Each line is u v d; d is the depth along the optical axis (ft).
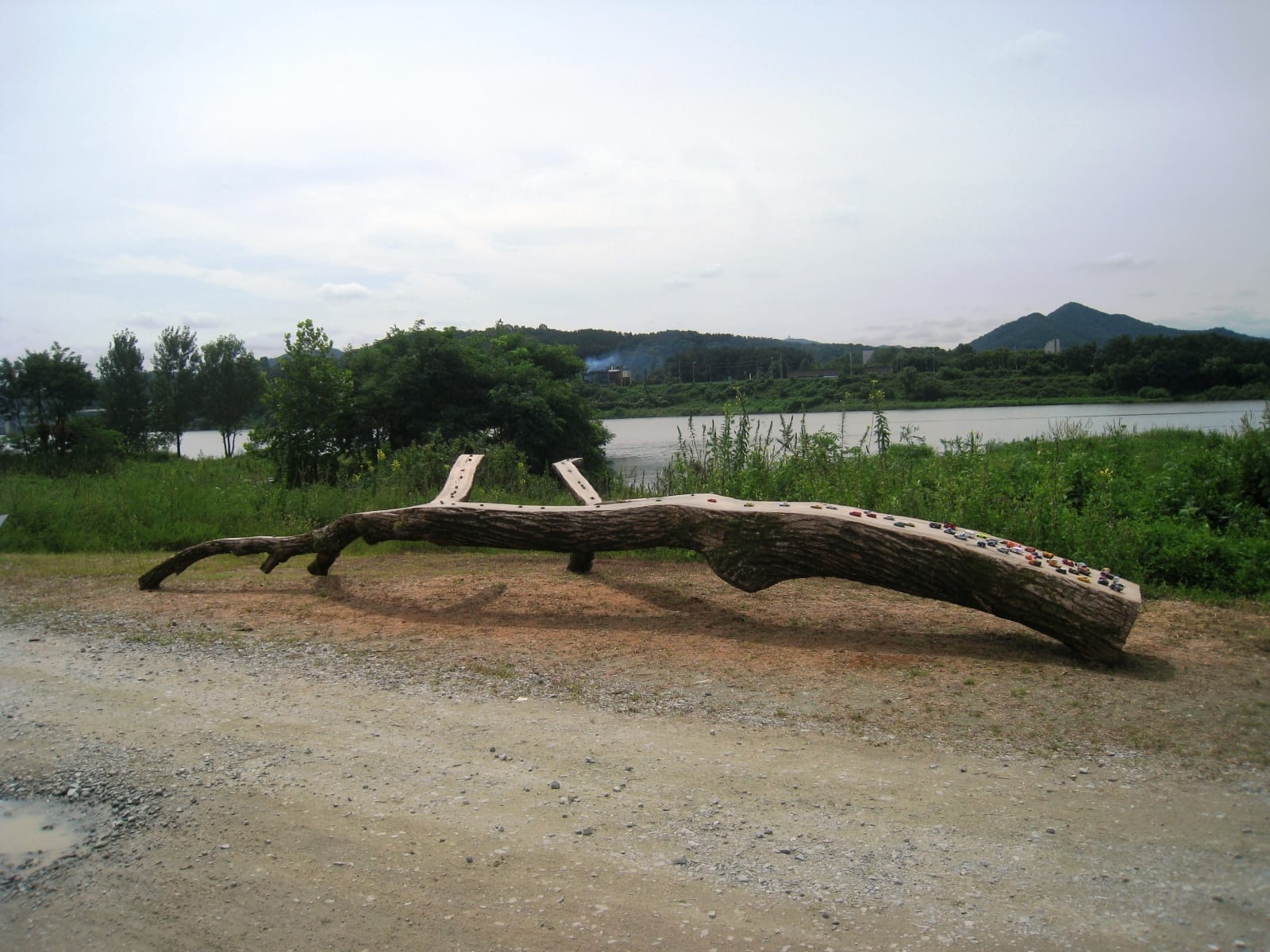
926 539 18.57
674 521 21.08
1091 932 9.12
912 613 22.21
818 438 38.60
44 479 54.08
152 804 12.50
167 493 40.96
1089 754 13.24
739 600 23.94
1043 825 11.23
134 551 34.99
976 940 9.04
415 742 14.38
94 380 101.76
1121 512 30.09
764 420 53.42
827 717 14.96
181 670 18.53
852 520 19.29
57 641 21.08
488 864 10.69
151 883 10.59
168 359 150.10
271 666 18.66
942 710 15.14
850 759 13.29
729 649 19.16
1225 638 19.22
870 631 20.45
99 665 19.07
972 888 9.94
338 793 12.64
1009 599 17.92
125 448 99.45
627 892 10.05
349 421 67.05
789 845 10.92
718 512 20.56
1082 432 54.49
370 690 16.98
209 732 15.01
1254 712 14.73
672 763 13.32
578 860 10.72
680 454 41.96
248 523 38.78
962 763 13.05
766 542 19.95
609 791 12.46
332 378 56.70
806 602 23.54
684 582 26.35
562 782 12.78
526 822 11.66
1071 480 32.96
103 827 11.96
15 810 12.50
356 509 40.22
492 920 9.60
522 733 14.62
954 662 17.88
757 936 9.21
